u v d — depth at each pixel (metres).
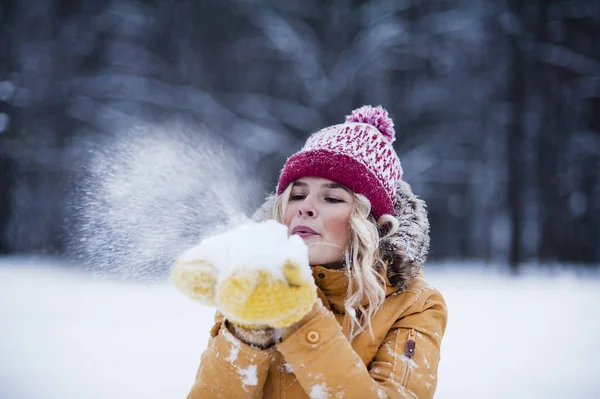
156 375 4.09
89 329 5.84
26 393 3.59
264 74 25.06
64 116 22.05
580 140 23.05
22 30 23.48
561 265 20.44
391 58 24.30
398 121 24.11
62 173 19.98
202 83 24.58
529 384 3.98
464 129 23.81
